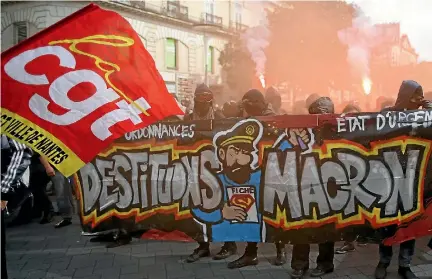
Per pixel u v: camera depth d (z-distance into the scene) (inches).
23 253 179.6
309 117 139.5
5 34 909.8
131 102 126.1
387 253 142.9
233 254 171.0
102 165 153.6
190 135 148.6
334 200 139.6
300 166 140.9
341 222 139.5
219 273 152.1
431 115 134.1
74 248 185.3
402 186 136.6
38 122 118.4
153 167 151.5
